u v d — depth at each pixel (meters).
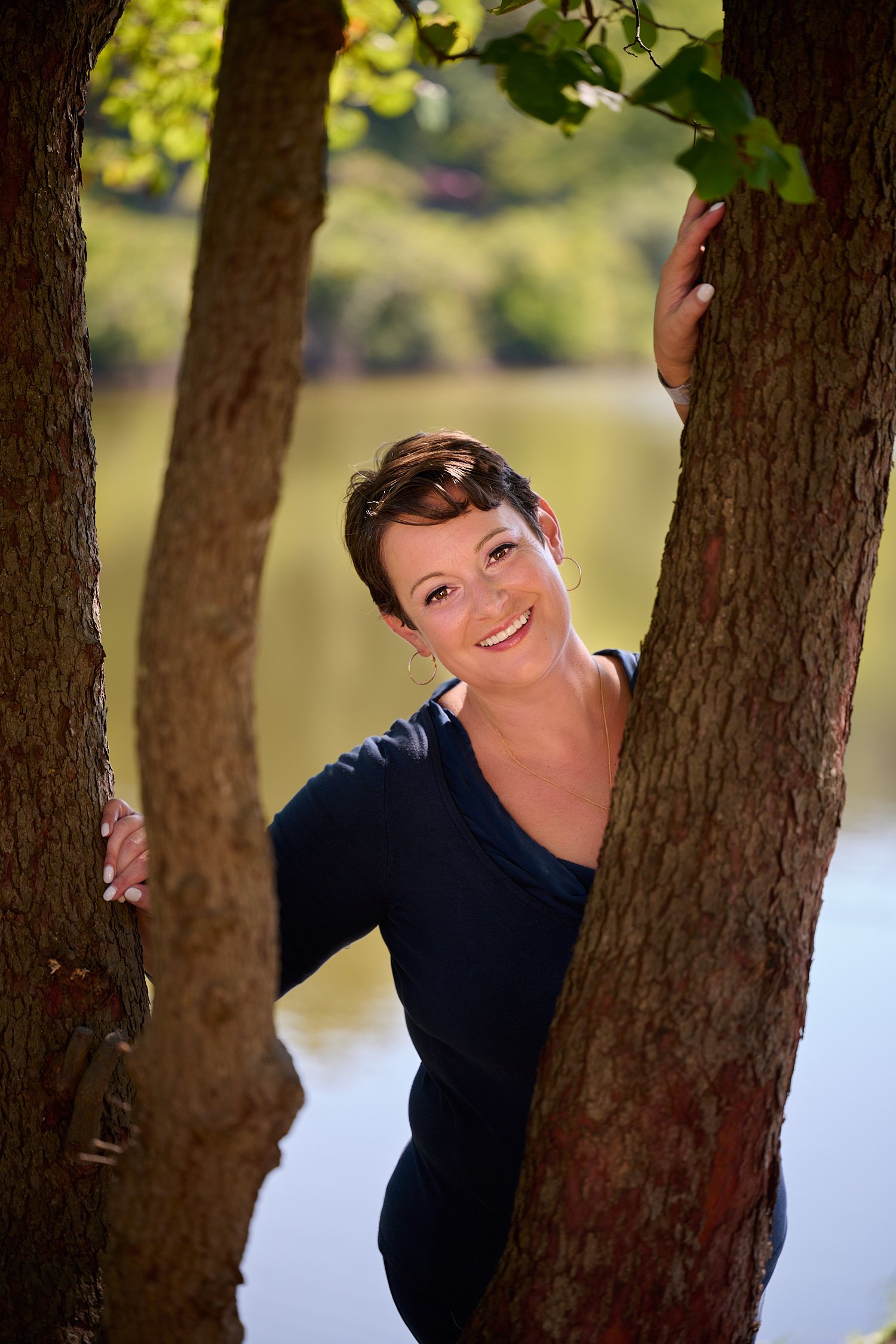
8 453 2.67
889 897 7.73
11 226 2.65
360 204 49.28
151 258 40.94
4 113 2.64
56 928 2.70
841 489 2.30
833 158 2.29
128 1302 2.15
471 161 55.44
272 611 15.96
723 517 2.31
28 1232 2.67
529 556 2.79
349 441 27.84
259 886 1.97
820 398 2.28
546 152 55.75
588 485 22.73
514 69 1.98
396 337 45.59
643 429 30.70
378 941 7.96
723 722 2.29
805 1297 4.54
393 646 14.59
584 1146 2.30
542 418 32.59
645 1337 2.29
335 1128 5.66
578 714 2.86
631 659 3.01
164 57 6.59
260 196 1.80
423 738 2.81
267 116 1.80
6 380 2.66
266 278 1.82
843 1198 5.07
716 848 2.28
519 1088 2.78
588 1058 2.31
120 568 17.45
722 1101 2.27
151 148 7.11
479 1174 2.88
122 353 38.66
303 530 20.09
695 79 1.88
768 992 2.29
